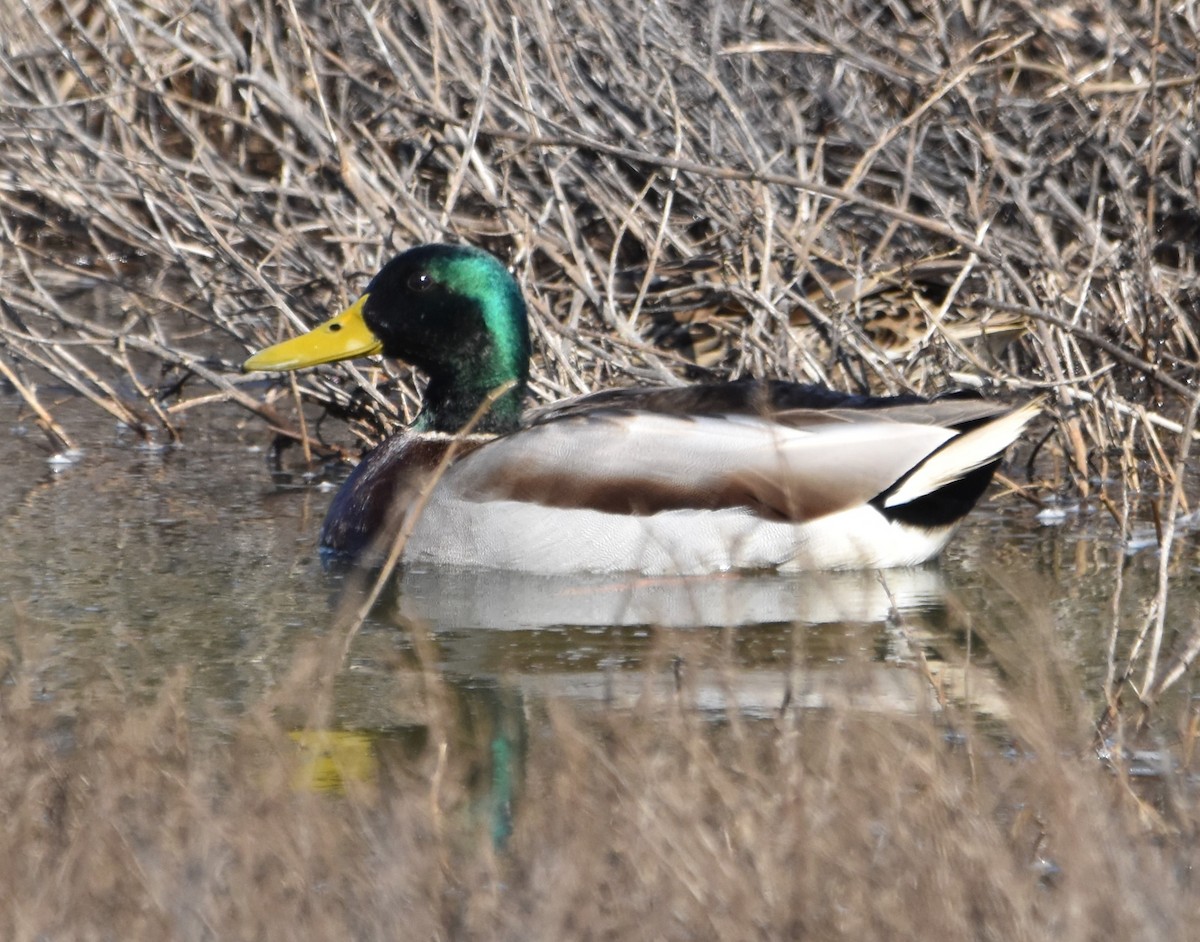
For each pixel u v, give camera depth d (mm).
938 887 5742
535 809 6566
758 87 15398
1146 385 13375
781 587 10609
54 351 14336
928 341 12945
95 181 14055
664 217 12906
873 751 6672
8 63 14219
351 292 13500
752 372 13039
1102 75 15141
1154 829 6477
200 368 13844
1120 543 11242
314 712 7902
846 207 14969
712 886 5730
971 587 10523
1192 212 14523
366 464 11609
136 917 5727
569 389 12719
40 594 10312
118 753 6828
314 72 12555
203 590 10477
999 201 14180
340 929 5691
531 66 13945
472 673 8977
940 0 15523
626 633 9703
